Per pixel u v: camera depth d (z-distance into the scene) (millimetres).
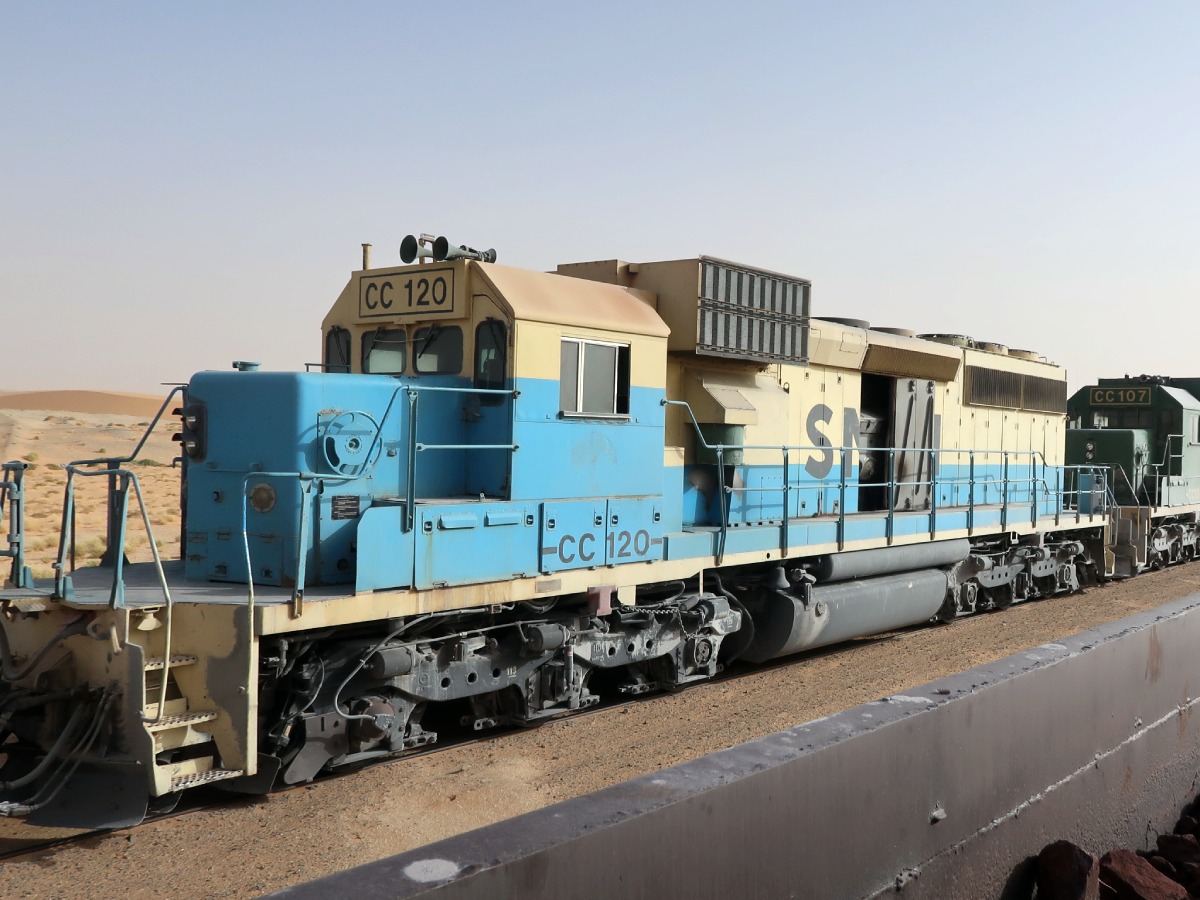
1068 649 5406
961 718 4359
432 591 7895
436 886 2406
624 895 2895
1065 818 5230
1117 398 24297
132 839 6422
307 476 7230
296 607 7004
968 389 16578
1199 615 7098
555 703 9359
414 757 8266
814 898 3574
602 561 9406
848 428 13891
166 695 7090
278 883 5789
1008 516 16625
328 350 9992
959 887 4375
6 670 7105
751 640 11758
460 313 8781
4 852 6180
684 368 10930
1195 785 7066
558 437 8953
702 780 3229
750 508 11828
